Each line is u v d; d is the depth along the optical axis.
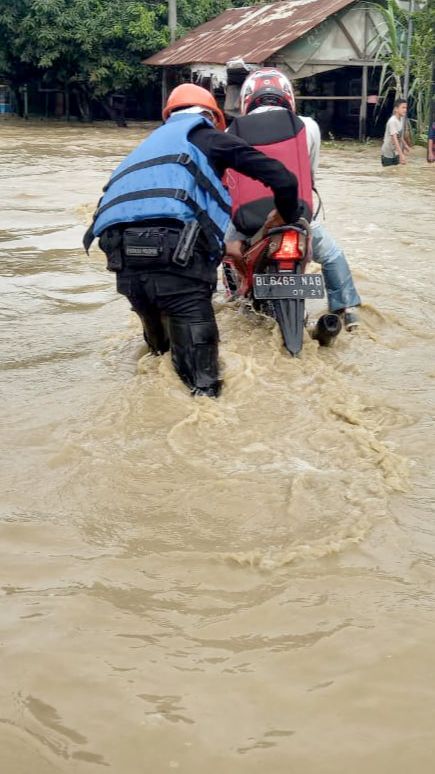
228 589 2.62
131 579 2.67
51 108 30.09
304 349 4.82
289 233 4.77
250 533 2.93
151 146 4.26
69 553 2.81
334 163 16.95
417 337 5.27
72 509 3.09
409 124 19.53
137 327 5.34
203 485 3.24
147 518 3.03
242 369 4.39
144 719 2.08
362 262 7.39
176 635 2.40
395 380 4.47
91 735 2.03
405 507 3.12
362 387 4.36
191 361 4.19
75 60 27.25
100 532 2.94
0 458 3.48
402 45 20.77
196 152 4.19
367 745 2.00
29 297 6.11
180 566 2.74
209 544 2.87
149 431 3.73
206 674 2.24
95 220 4.32
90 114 28.72
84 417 3.89
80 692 2.17
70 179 13.12
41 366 4.64
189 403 4.02
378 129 25.33
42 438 3.68
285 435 3.71
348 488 3.22
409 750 1.98
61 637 2.38
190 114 4.58
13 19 26.50
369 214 10.06
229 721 2.07
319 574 2.70
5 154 17.23
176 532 2.94
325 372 4.51
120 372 4.52
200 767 1.94
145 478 3.30
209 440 3.65
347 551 2.82
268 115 4.95
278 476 3.32
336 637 2.39
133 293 4.27
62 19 26.31
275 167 4.17
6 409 4.00
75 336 5.19
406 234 8.80
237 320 5.29
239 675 2.24
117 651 2.33
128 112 30.77
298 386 4.31
